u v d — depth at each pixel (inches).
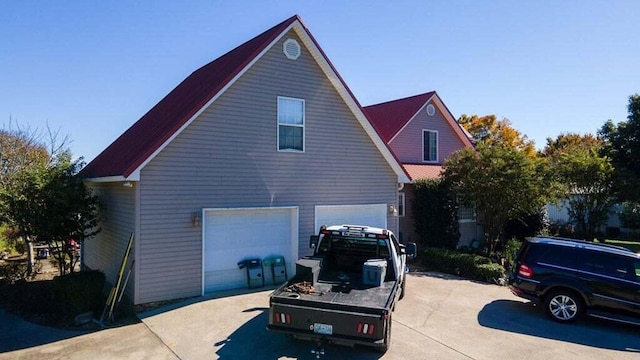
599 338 336.2
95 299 364.5
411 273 560.7
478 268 528.7
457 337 326.0
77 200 434.9
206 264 428.1
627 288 354.0
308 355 282.0
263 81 462.6
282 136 479.2
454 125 917.8
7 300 421.4
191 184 414.3
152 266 391.2
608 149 994.1
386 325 258.7
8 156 676.1
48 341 310.2
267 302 394.6
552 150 1801.2
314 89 503.8
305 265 320.8
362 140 548.1
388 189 576.4
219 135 431.8
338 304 256.7
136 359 277.9
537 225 779.4
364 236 357.4
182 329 328.8
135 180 378.0
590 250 376.2
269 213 473.7
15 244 624.4
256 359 276.2
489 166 624.1
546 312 379.9
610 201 817.5
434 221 676.1
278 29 462.6
